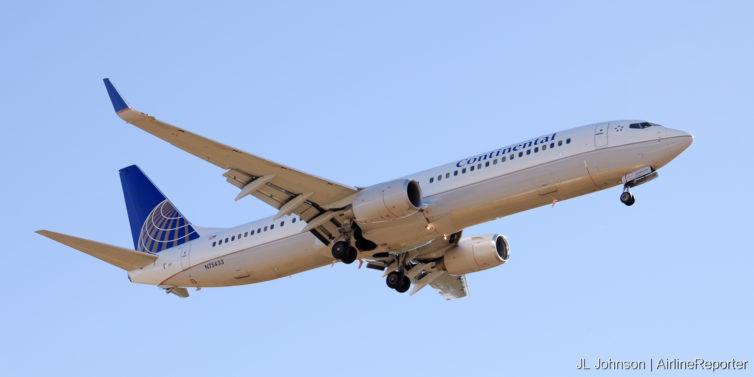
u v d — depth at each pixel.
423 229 67.12
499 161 65.81
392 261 77.19
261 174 64.69
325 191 66.44
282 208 67.50
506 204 65.19
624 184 64.12
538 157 64.56
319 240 70.31
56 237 72.19
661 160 62.44
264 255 73.00
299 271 73.56
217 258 75.31
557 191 64.19
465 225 67.19
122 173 84.19
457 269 76.25
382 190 65.19
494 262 75.25
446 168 67.94
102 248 75.38
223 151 62.00
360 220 65.81
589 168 63.38
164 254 78.50
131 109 56.88
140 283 79.00
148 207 82.56
